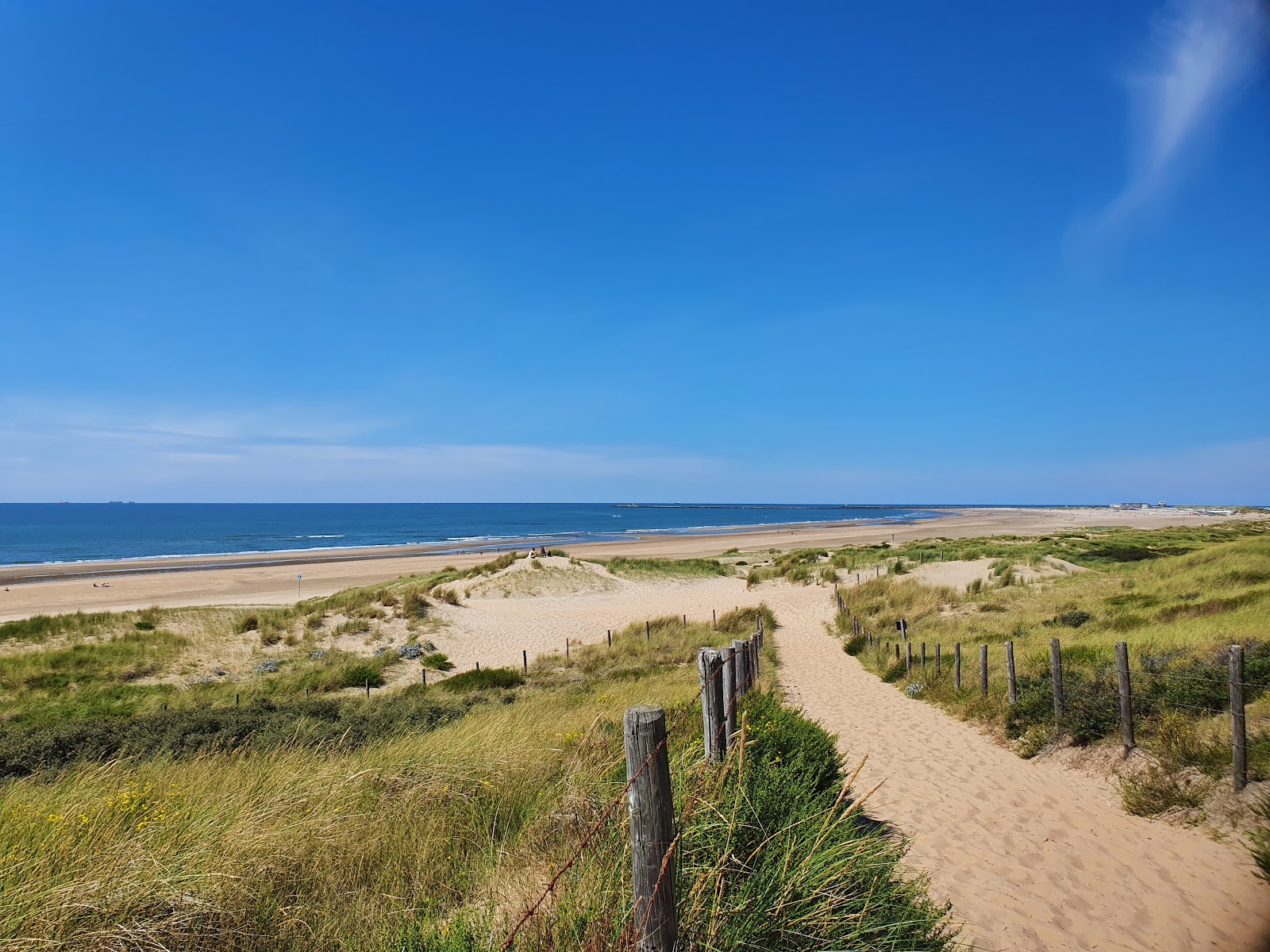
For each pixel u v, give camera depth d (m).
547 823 4.48
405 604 27.48
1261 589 17.44
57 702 16.75
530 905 3.08
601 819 2.81
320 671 19.97
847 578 36.56
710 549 74.19
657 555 65.25
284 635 23.50
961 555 38.84
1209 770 6.69
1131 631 14.86
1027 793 7.55
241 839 3.86
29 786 6.47
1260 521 99.69
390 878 3.81
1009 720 9.98
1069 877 5.45
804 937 3.01
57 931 2.95
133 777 5.98
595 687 15.97
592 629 26.91
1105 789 7.35
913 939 3.28
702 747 5.08
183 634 22.97
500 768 5.54
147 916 3.19
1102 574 29.30
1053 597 24.23
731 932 2.85
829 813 3.79
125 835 3.94
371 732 9.98
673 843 2.46
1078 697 9.15
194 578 51.12
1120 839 6.11
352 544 98.00
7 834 3.91
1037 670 11.79
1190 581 22.48
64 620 23.05
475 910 3.32
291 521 181.38
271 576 52.44
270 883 3.64
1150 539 49.47
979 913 4.88
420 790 5.09
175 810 4.56
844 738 10.31
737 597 34.00
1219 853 5.56
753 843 3.55
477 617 28.28
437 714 11.77
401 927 3.16
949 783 7.99
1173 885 5.20
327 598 29.45
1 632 21.67
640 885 2.40
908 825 6.64
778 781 4.46
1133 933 4.61
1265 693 7.90
